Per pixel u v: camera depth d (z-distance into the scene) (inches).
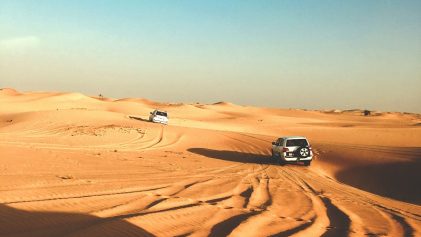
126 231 237.0
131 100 5876.0
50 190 356.5
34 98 4269.2
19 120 1814.7
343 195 486.3
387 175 753.0
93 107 3895.2
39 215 261.4
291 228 274.8
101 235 225.0
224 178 573.3
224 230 255.9
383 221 326.3
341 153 1007.6
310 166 875.4
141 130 1503.4
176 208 316.5
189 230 251.3
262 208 346.0
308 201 404.8
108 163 645.9
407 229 301.6
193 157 951.6
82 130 1423.5
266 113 5374.0
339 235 265.1
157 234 237.0
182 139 1364.4
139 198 348.8
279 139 930.7
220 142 1357.0
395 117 5856.3
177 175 565.0
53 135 1259.8
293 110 5826.8
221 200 376.2
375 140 1946.4
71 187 381.4
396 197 606.9
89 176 476.4
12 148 722.8
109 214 279.3
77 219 257.9
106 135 1318.9
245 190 459.8
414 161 827.4
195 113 4200.3
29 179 409.1
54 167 531.5
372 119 4859.7
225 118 3833.7
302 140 888.9
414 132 2247.8
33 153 674.8
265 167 820.6
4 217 248.5
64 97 4279.0
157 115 1978.3
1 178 402.6
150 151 1019.3
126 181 457.4
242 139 1445.6
